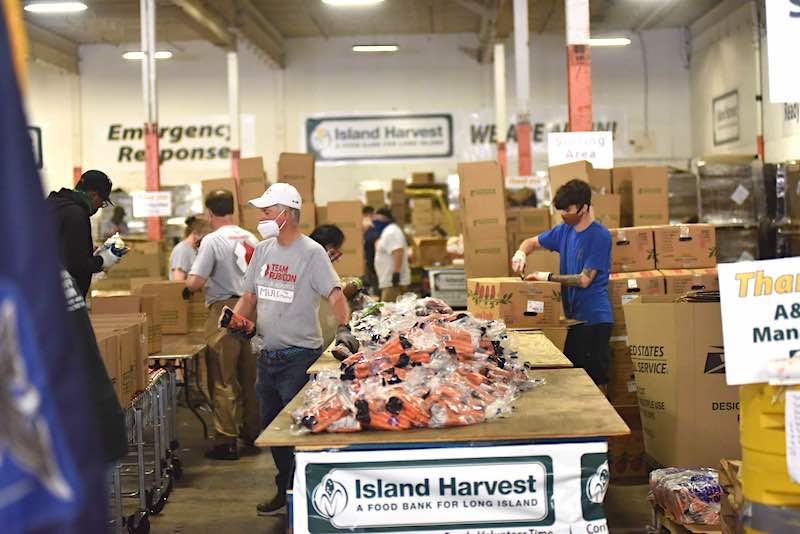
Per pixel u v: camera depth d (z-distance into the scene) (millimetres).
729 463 3096
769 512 2340
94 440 1115
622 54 19641
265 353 4285
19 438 1044
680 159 19578
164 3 15555
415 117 20031
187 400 6762
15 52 1122
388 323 3912
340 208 8922
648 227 5766
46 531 1049
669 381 3926
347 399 2758
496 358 3381
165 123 19906
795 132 13609
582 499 2629
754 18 15102
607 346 4992
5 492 1033
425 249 13836
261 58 18875
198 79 19875
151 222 13562
